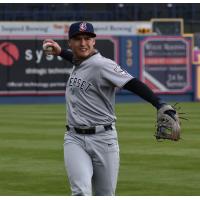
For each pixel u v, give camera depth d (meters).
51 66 61.75
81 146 13.24
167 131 12.48
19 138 31.00
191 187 19.22
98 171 13.41
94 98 13.17
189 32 85.38
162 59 63.84
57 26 75.38
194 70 64.69
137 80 12.62
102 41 62.28
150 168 22.45
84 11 84.75
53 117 43.12
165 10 86.31
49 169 22.34
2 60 60.81
